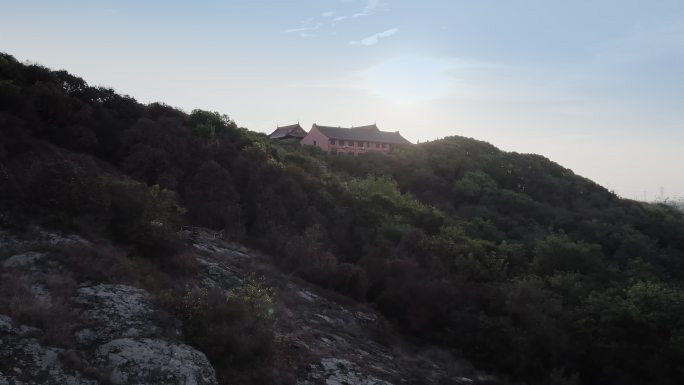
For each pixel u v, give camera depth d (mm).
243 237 33156
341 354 21047
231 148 42656
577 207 75250
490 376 25703
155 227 23234
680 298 28125
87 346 13781
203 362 14719
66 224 20172
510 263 41031
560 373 25297
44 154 28391
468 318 29594
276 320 21266
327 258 32094
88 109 36656
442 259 37156
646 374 25359
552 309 29219
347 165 71000
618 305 27859
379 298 31859
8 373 11648
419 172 71188
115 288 16641
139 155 34125
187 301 16938
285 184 39438
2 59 35469
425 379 22031
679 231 67938
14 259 16500
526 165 88375
